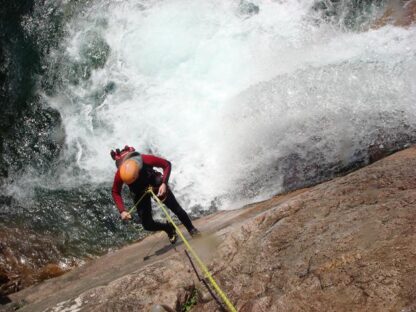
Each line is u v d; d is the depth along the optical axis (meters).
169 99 9.74
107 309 4.27
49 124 10.05
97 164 9.34
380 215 4.00
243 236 4.59
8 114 10.32
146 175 5.46
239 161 8.30
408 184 4.39
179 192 8.39
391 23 9.36
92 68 10.55
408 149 5.65
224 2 10.74
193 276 4.43
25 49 10.99
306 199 4.69
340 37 9.63
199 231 6.00
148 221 5.77
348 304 3.38
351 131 7.58
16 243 7.96
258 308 3.71
